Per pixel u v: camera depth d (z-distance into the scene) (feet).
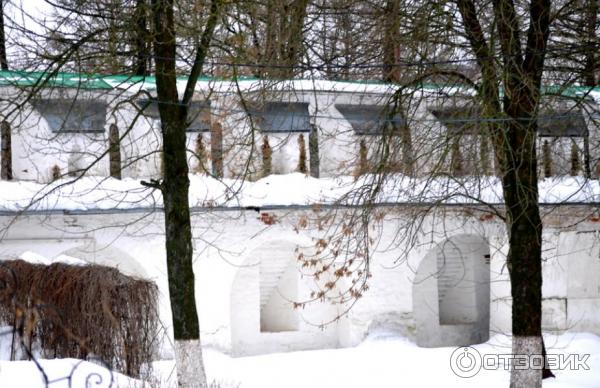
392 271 90.89
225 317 86.02
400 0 68.64
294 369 77.97
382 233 89.76
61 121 80.48
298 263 92.07
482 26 71.00
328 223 87.30
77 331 63.82
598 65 69.46
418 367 79.10
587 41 69.46
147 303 66.59
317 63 83.76
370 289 90.22
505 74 62.54
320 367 78.84
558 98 69.87
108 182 81.76
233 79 71.05
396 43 69.36
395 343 88.38
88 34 63.98
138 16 62.34
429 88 84.58
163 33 61.77
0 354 62.85
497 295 94.02
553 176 91.35
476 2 69.46
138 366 65.26
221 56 70.79
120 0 65.57
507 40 65.26
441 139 68.03
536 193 66.13
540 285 66.03
